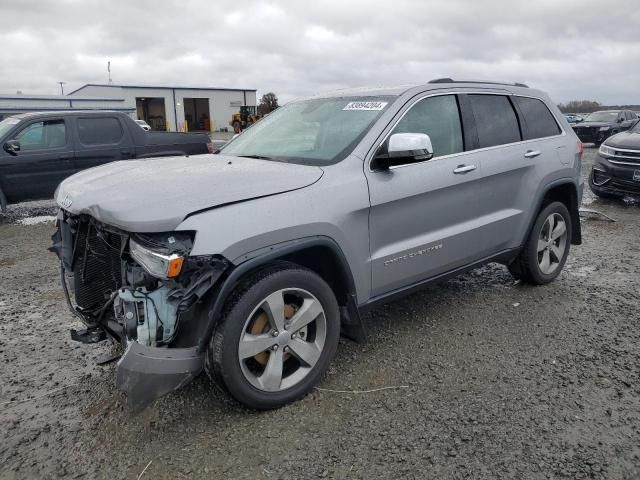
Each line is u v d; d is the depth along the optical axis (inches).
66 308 189.0
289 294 121.6
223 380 112.0
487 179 165.3
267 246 112.7
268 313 116.4
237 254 108.3
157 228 103.0
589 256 246.8
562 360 144.4
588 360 144.3
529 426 114.9
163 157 163.6
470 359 145.4
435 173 148.6
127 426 117.1
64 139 368.5
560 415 118.8
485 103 174.2
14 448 110.1
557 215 199.3
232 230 107.8
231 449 108.7
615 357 146.1
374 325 167.9
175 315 108.0
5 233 317.1
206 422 117.8
